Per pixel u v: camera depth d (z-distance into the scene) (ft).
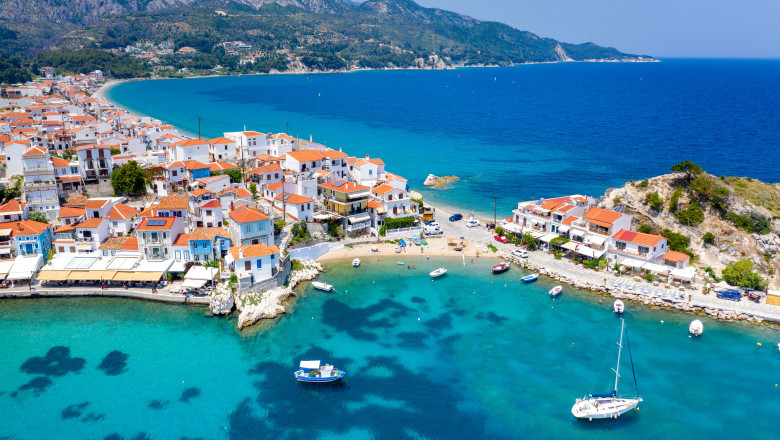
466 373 268.82
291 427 232.12
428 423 235.61
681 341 294.25
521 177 652.07
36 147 441.68
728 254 372.38
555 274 370.73
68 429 228.02
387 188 446.60
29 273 334.44
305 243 398.83
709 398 250.98
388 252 412.77
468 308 331.36
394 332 304.09
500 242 429.38
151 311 318.86
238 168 517.14
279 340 294.25
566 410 244.22
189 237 358.02
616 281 356.38
